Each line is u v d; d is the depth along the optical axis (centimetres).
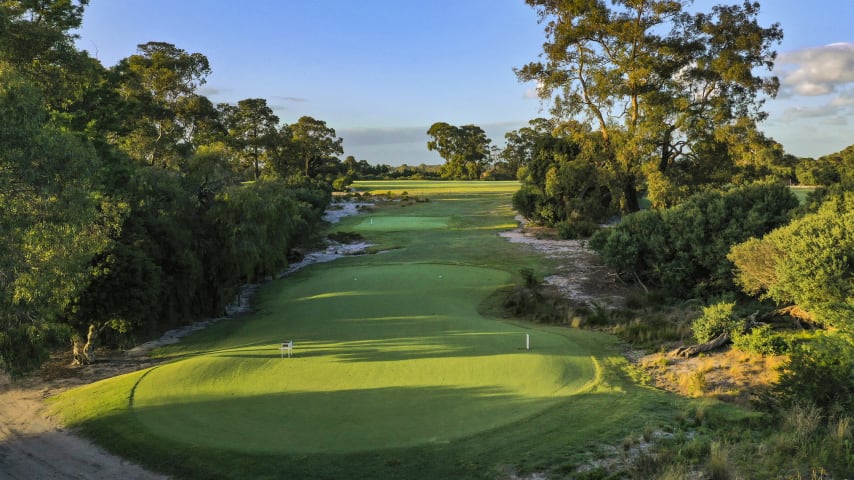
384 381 1569
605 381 1567
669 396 1448
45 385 1823
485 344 1969
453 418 1279
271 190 3278
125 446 1195
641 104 5209
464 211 8200
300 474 1020
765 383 1479
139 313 2064
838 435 1059
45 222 1345
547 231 5925
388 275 3656
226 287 2942
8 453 1230
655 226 3266
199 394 1490
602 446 1109
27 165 1233
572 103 5625
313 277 3816
